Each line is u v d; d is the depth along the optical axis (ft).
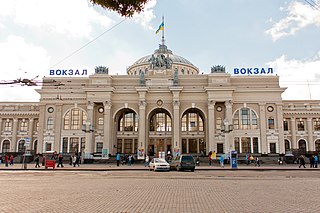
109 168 125.29
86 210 30.58
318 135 216.54
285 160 177.99
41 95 202.80
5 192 45.06
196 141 206.39
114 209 31.22
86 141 182.09
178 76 201.77
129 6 23.18
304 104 220.02
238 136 194.90
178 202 36.11
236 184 58.70
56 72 207.00
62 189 49.39
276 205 33.91
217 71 200.64
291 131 217.97
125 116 210.18
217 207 32.58
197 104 198.18
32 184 58.18
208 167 137.39
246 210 30.83
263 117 194.70
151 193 44.78
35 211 29.89
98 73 202.08
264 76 199.93
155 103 198.90
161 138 206.39
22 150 224.53
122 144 206.08
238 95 197.77
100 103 198.90
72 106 201.05
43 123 200.13
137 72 250.78
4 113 225.56
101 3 22.94
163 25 234.58
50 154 153.79
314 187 52.80
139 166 148.66
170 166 123.03
